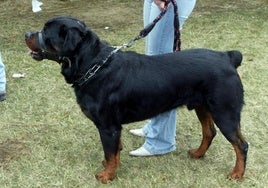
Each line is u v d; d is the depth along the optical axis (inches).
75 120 205.8
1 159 176.9
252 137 192.5
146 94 152.9
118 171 169.9
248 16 349.1
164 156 179.9
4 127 199.6
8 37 310.7
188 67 153.0
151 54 169.6
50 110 214.2
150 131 177.3
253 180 164.2
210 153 181.3
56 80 244.4
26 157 178.4
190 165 173.9
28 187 161.6
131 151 181.6
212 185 161.9
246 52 280.2
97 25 335.9
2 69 217.6
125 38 308.3
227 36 308.0
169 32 164.7
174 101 156.3
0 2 385.4
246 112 212.4
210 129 172.2
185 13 164.6
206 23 333.7
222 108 153.5
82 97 154.7
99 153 181.5
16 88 234.4
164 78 152.7
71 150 183.5
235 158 177.9
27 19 348.8
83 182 164.1
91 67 149.9
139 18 350.6
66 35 147.0
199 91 154.7
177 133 196.5
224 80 152.3
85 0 395.9
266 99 224.1
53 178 166.4
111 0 394.6
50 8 374.9
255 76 247.6
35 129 198.2
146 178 166.1
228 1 389.4
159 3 156.9
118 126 157.5
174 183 163.5
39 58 156.8
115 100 151.9
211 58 154.9
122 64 152.4
